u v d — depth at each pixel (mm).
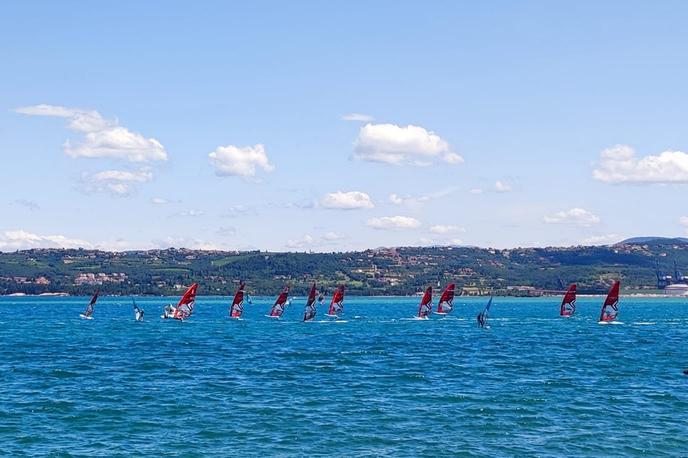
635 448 54094
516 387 78688
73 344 131250
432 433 58094
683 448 54188
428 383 81375
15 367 95438
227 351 117125
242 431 58531
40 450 53406
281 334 156000
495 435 57594
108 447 54125
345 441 55750
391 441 55781
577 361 103188
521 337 149250
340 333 159250
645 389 77375
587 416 63969
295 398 71812
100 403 69188
